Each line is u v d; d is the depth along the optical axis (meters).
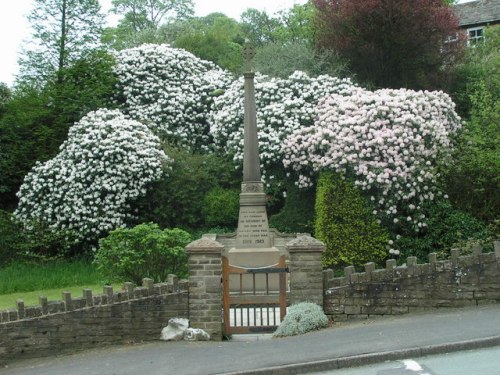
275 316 10.48
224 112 19.69
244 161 15.61
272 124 18.55
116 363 8.73
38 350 9.46
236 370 7.94
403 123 16.08
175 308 10.12
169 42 31.94
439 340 8.40
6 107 21.88
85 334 9.70
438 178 15.73
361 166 15.67
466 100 21.64
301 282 10.23
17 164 20.53
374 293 10.36
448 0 31.41
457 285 10.44
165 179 19.05
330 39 22.44
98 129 18.84
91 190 18.27
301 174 17.72
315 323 9.88
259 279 13.10
